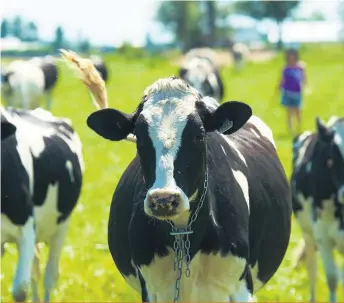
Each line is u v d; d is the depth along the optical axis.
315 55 85.00
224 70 69.06
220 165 7.21
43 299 10.94
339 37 126.88
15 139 9.73
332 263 10.99
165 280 7.16
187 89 6.78
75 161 10.86
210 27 114.06
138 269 7.33
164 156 6.45
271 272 8.25
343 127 10.99
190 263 7.00
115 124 6.96
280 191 8.24
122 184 7.89
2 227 9.40
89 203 16.66
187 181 6.49
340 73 60.62
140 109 6.87
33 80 29.19
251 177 7.70
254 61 81.44
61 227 10.84
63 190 10.52
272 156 8.57
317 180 11.02
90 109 34.53
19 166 9.57
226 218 7.08
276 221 8.05
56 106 35.75
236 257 7.12
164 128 6.52
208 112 6.77
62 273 11.89
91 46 87.25
